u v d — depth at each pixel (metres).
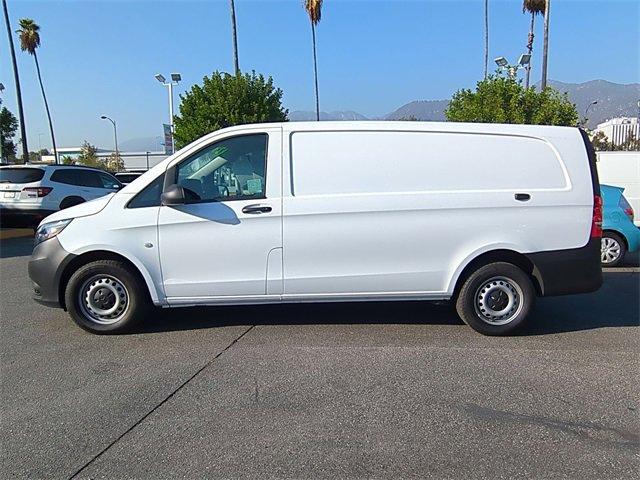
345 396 3.31
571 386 3.46
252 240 4.37
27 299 5.98
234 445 2.75
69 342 4.41
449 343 4.33
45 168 11.33
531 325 4.87
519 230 4.41
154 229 4.38
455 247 4.41
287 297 4.48
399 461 2.59
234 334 4.57
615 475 2.45
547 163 4.45
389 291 4.49
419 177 4.38
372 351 4.13
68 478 2.47
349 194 4.36
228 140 4.45
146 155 54.31
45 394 3.39
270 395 3.34
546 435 2.83
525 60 19.44
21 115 24.56
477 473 2.48
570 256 4.45
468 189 4.39
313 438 2.81
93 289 4.54
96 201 4.56
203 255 4.40
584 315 5.21
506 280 4.50
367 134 4.39
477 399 3.27
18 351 4.21
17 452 2.70
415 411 3.11
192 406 3.20
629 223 7.73
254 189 4.39
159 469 2.54
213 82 19.16
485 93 17.08
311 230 4.36
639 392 3.36
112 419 3.04
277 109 19.61
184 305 4.51
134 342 4.39
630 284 6.63
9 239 11.67
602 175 10.39
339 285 4.45
